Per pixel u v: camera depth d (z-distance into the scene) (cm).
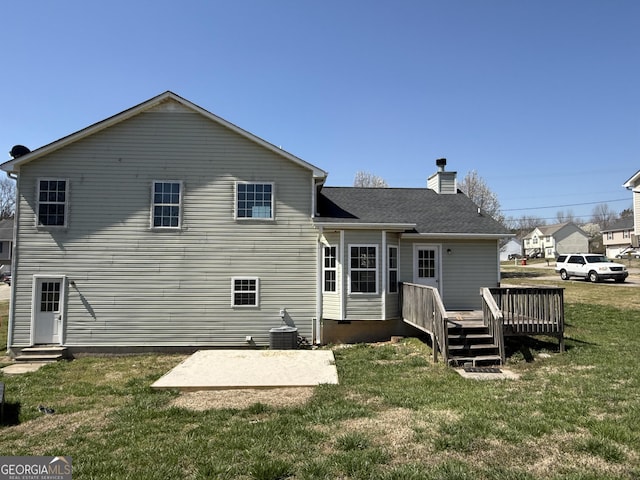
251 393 762
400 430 549
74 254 1230
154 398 738
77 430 592
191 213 1265
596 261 2688
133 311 1235
